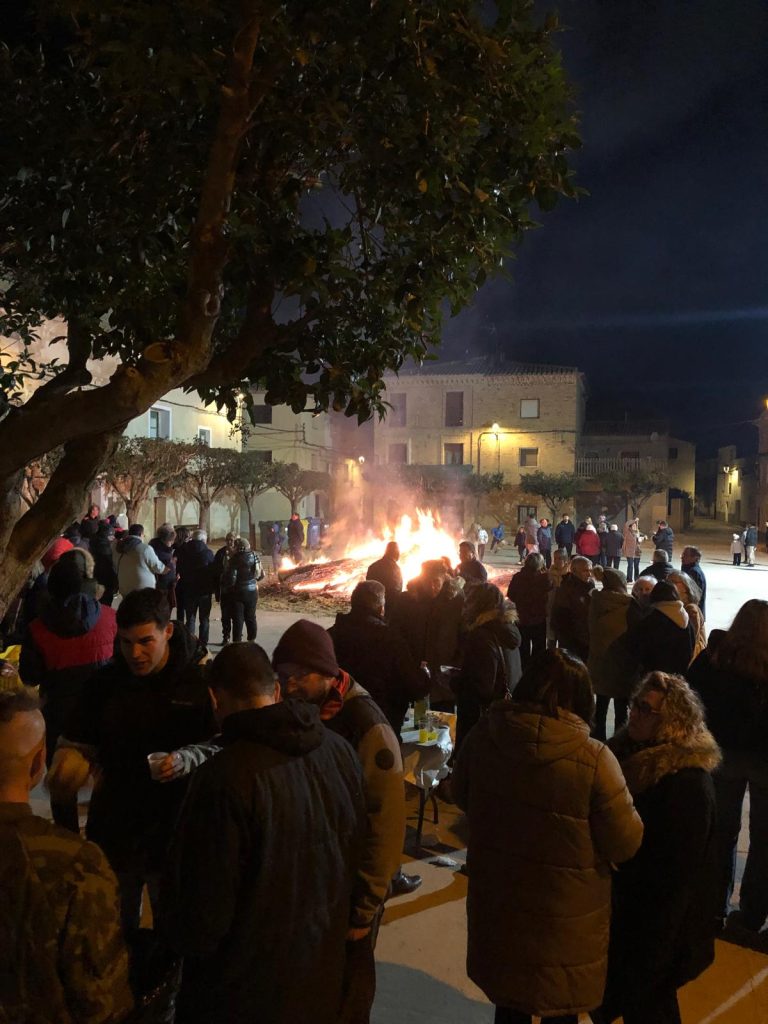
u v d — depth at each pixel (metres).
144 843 2.84
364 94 4.01
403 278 4.27
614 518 44.62
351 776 2.12
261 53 3.76
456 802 2.84
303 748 1.95
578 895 2.48
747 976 3.64
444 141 3.88
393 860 2.39
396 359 4.79
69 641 4.25
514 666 5.73
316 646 2.66
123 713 2.88
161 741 2.86
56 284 4.64
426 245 4.17
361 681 4.20
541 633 8.99
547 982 2.47
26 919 1.53
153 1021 1.82
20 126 4.41
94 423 3.24
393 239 4.65
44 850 1.58
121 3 3.46
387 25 3.55
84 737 2.94
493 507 44.69
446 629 6.57
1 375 5.88
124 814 2.85
